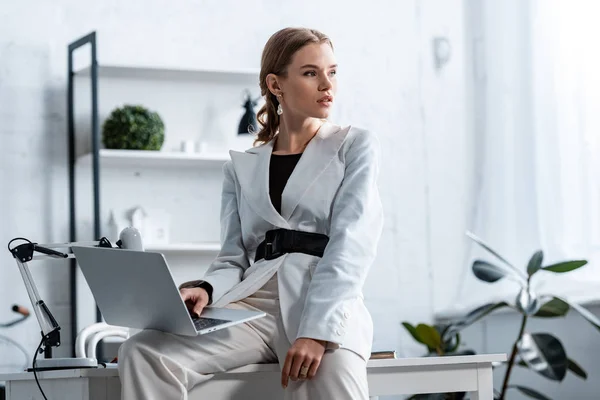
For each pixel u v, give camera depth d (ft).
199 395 7.39
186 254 17.11
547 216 16.11
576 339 15.58
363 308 7.64
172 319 6.96
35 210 16.49
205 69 16.52
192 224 17.24
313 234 7.79
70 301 16.53
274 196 7.95
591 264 15.34
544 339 14.33
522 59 16.70
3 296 16.17
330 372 7.04
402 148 18.22
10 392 7.83
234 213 8.39
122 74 16.81
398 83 18.34
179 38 17.37
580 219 15.56
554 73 16.08
